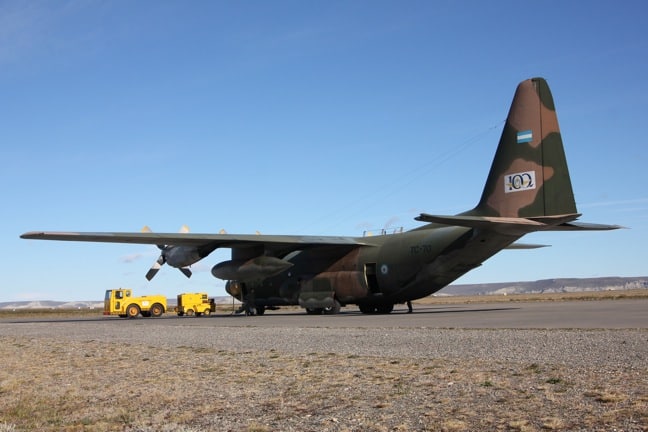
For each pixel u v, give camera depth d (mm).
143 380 11195
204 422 7738
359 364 11734
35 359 15164
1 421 8406
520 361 10992
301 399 8797
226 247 31688
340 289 31297
